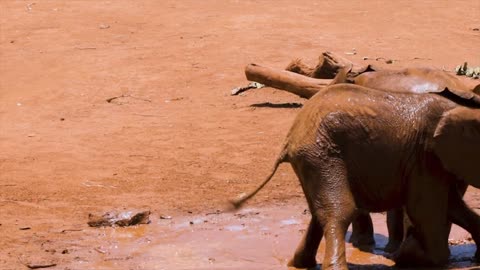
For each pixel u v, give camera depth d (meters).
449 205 12.86
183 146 19.58
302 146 11.92
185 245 13.93
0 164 18.38
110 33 30.28
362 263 13.02
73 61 26.89
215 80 25.02
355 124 11.87
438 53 28.08
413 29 31.25
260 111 22.28
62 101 23.41
